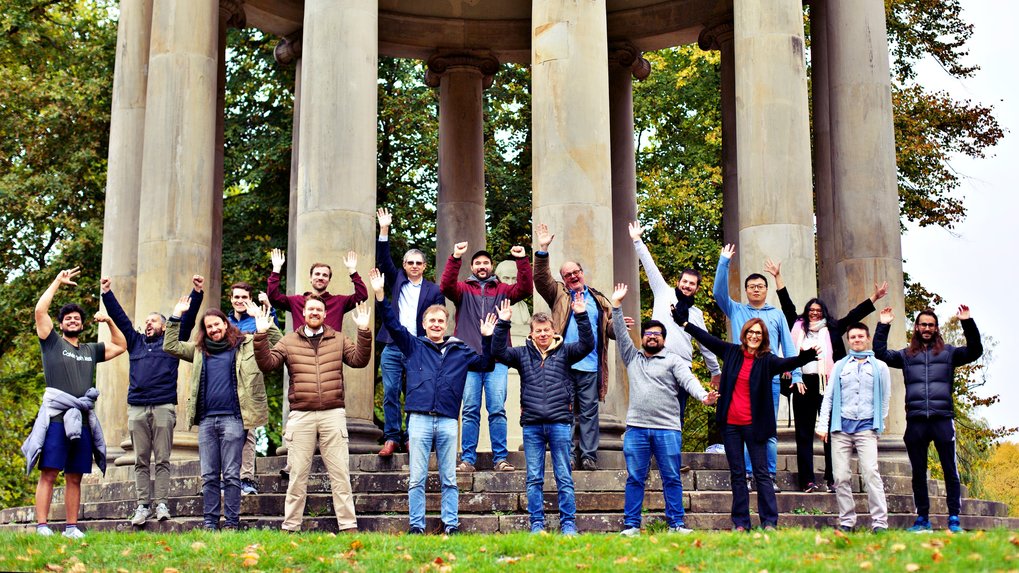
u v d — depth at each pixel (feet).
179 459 64.64
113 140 75.46
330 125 63.57
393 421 56.03
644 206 114.21
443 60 93.45
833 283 79.87
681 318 53.11
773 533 43.09
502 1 92.43
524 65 106.93
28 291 99.91
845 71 72.43
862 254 70.79
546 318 48.57
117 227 73.97
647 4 91.09
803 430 55.16
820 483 56.03
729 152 88.38
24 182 99.86
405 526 50.88
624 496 52.60
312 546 42.29
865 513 55.31
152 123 70.28
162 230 68.74
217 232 82.99
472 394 53.83
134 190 74.28
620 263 89.97
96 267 101.50
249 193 105.50
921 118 113.39
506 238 113.70
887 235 70.90
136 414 52.75
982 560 35.35
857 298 70.54
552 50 63.87
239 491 49.62
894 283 70.59
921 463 49.67
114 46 104.94
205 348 50.14
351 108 63.93
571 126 62.95
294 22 86.79
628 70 92.89
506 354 48.52
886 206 71.26
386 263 56.34
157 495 52.54
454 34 93.45
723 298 54.85
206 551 42.14
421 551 41.24
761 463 46.83
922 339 50.16
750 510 52.80
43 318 48.98
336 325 54.85
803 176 65.72
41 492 48.42
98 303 101.24
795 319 56.34
